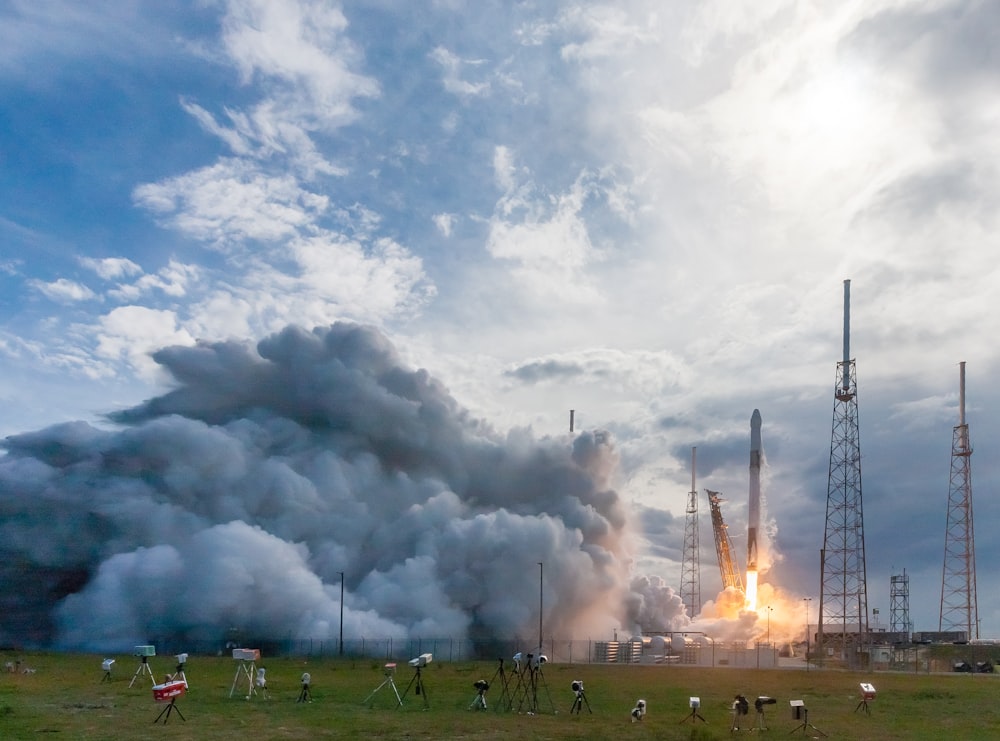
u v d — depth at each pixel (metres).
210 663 97.56
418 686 57.66
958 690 80.06
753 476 196.00
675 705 58.72
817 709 59.50
